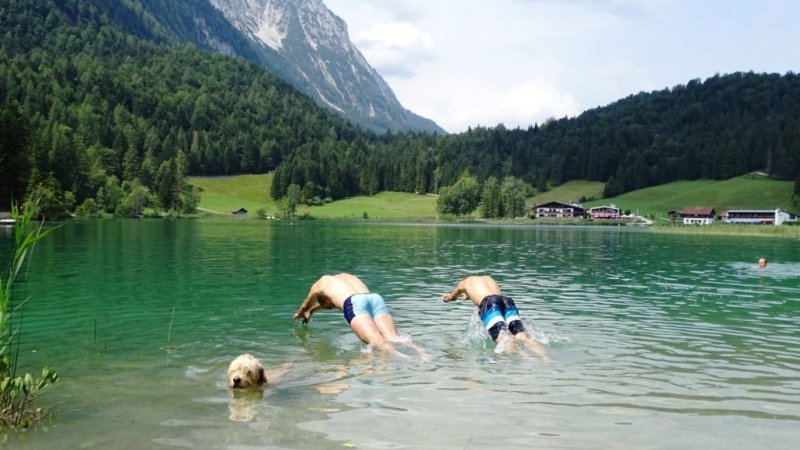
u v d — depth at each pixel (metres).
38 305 14.78
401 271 24.41
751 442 6.18
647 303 15.84
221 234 57.78
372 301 11.19
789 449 6.00
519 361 9.55
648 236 72.75
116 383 8.27
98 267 23.98
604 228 125.38
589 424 6.68
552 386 8.16
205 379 8.52
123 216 128.00
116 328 12.08
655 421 6.79
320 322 12.85
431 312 14.22
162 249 35.00
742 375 8.77
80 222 86.31
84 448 5.98
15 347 10.35
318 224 114.81
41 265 24.55
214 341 10.98
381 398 7.61
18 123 85.06
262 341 11.00
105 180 129.50
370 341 10.45
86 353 9.99
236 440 6.19
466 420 6.79
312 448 5.97
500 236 67.62
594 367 9.17
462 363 9.41
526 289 18.83
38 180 85.81
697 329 12.22
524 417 6.90
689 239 63.12
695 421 6.80
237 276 21.47
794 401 7.55
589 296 17.20
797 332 11.95
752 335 11.63
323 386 8.15
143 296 16.36
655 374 8.79
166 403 7.41
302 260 29.05
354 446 6.02
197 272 22.70
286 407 7.26
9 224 68.31
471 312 14.21
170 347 10.48
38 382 7.18
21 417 6.78
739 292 18.27
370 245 43.59
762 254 37.25
